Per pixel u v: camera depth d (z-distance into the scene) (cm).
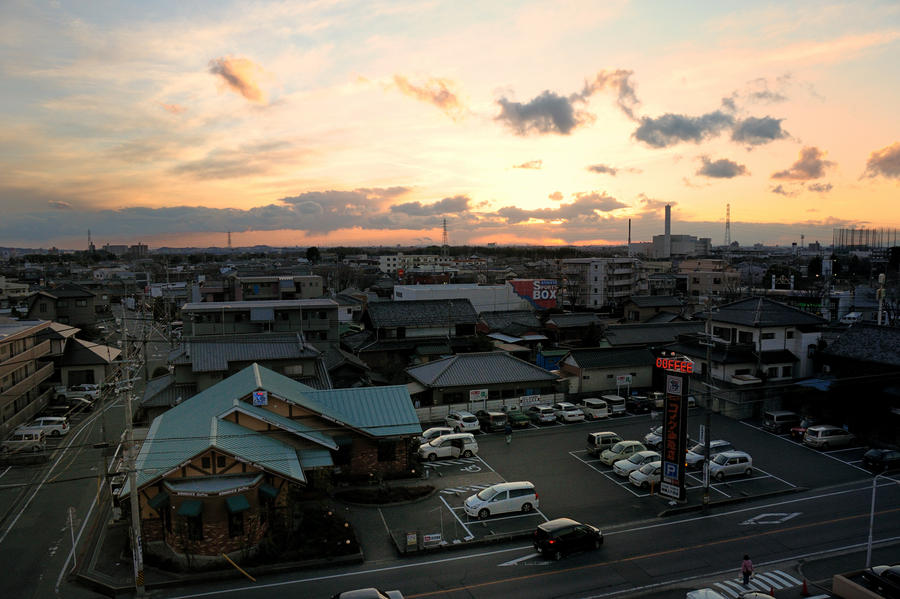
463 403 4522
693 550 2452
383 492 2958
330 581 2183
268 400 2856
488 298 8419
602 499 2998
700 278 11900
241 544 2294
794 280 11594
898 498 3003
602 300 11106
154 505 2225
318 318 5619
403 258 19575
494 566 2312
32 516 2784
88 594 2106
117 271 15538
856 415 3969
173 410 3194
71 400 4853
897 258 8662
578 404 4806
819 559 2373
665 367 2989
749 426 4272
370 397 3391
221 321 5381
